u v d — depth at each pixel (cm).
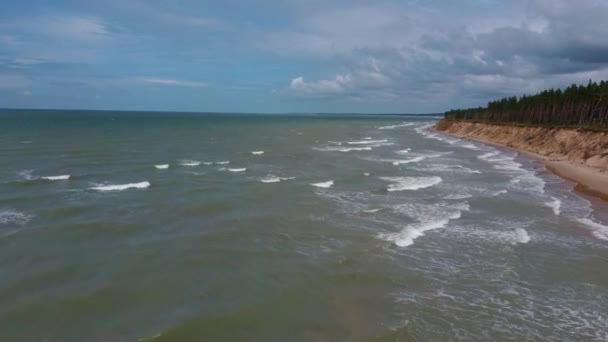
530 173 3800
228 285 1385
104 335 1094
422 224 2078
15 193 2434
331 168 3716
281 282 1413
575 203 2598
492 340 1091
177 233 1861
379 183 3086
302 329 1137
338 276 1470
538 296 1346
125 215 2089
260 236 1858
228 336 1101
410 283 1429
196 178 3047
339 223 2073
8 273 1426
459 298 1327
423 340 1085
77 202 2289
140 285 1369
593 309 1266
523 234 1950
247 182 2956
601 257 1686
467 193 2828
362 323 1167
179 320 1168
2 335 1088
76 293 1305
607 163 4084
